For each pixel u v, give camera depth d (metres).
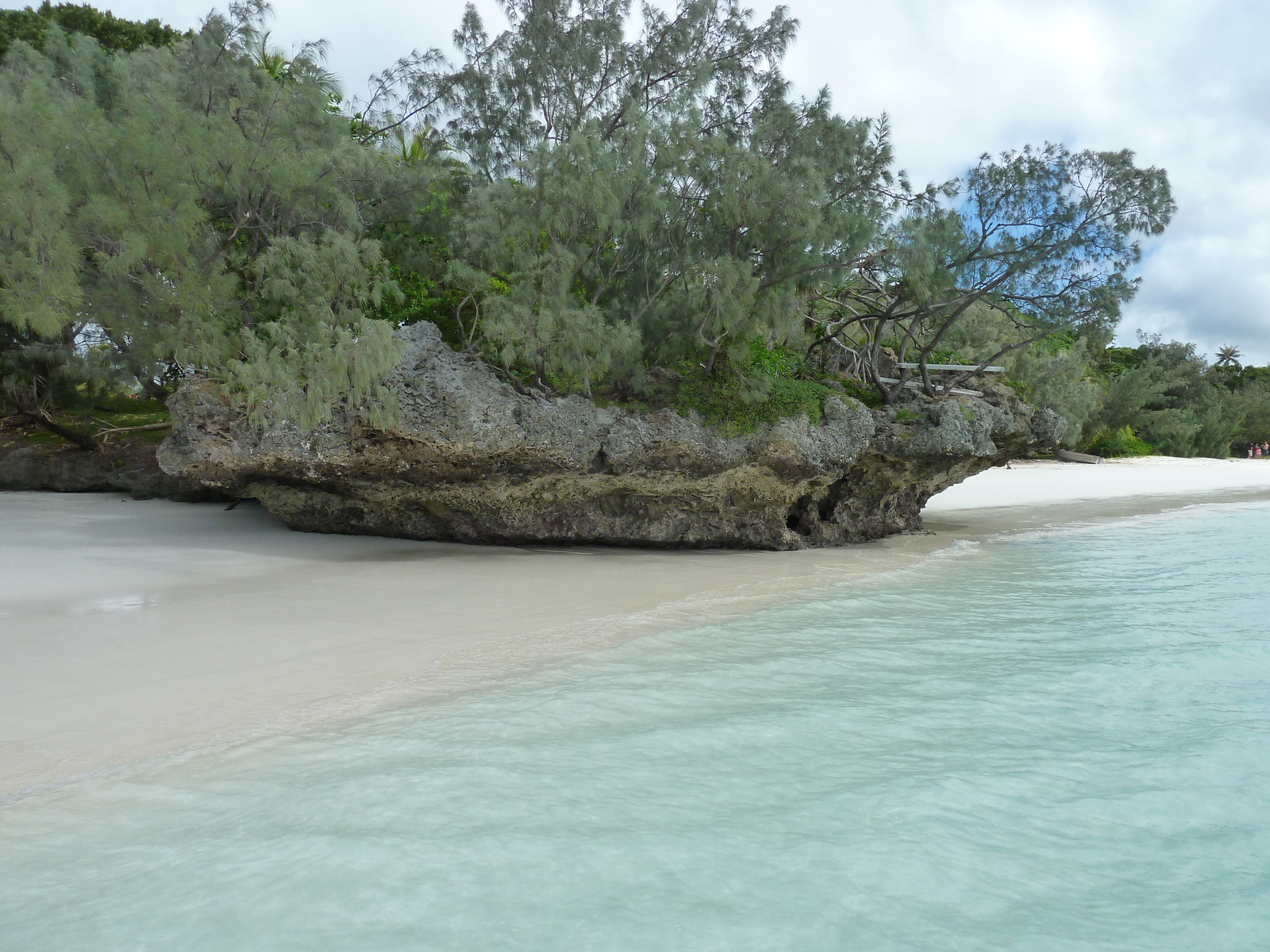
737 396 13.20
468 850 3.59
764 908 3.20
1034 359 33.16
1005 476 34.06
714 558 12.79
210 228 13.26
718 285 12.20
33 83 12.91
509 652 6.95
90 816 3.90
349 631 7.52
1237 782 4.48
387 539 13.38
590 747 4.80
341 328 11.09
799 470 13.38
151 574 9.89
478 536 13.23
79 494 18.64
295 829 3.76
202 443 11.66
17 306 11.35
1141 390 45.78
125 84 14.68
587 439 12.31
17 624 7.45
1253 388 65.50
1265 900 3.36
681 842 3.70
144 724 5.16
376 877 3.36
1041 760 4.74
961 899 3.32
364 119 16.61
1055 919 3.20
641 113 12.69
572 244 12.59
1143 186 13.68
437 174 15.13
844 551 13.89
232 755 4.65
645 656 6.87
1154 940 3.07
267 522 14.62
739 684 6.12
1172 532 17.38
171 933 2.96
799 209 12.26
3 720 5.18
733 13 15.91
